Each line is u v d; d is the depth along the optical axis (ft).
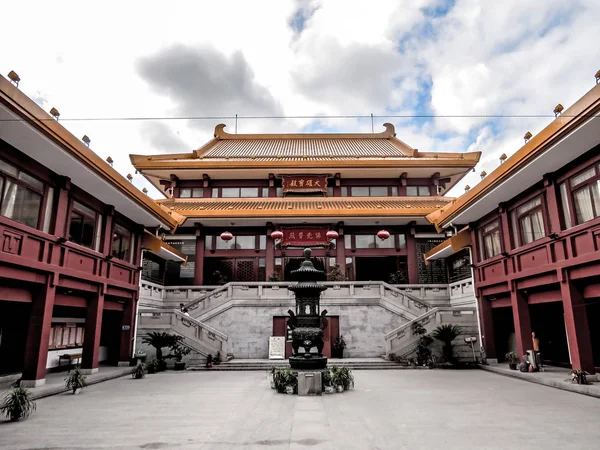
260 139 135.03
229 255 99.35
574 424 30.22
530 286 55.42
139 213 65.51
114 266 62.49
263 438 26.71
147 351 70.28
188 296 88.84
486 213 68.03
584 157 44.98
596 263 43.06
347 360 69.97
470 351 68.85
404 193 108.68
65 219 49.98
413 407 36.11
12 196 41.75
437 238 99.91
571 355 46.52
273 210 93.20
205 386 49.06
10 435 28.12
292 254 99.04
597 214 43.47
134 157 102.94
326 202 102.42
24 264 41.50
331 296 78.48
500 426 29.63
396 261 100.42
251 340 76.79
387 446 24.93
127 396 42.75
